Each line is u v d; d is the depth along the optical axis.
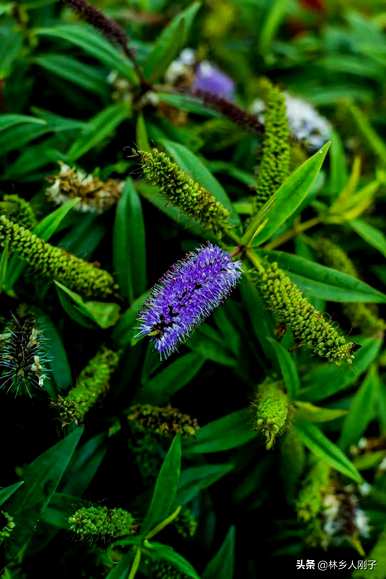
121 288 0.57
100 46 0.61
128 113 0.62
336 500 0.60
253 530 0.62
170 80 0.68
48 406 0.54
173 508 0.54
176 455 0.52
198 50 0.71
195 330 0.57
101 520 0.50
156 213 0.61
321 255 0.62
